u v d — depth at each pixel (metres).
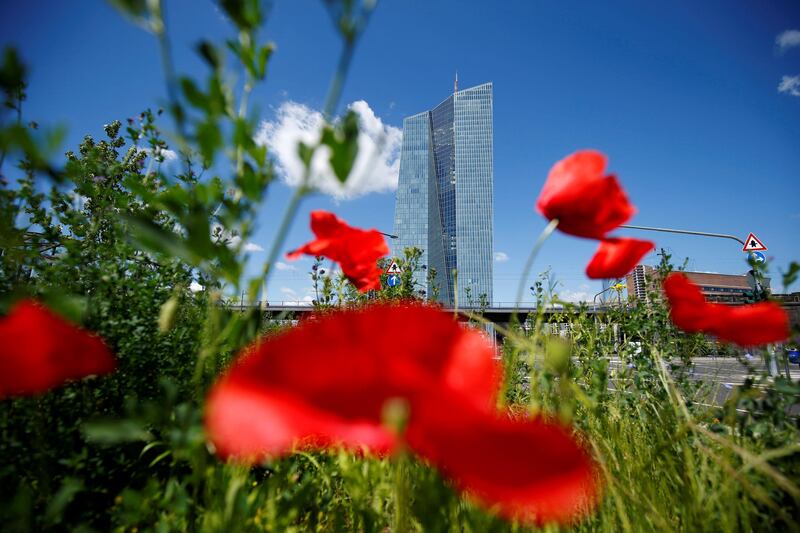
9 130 0.76
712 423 1.79
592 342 2.72
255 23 0.70
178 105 0.68
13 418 1.33
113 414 1.61
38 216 1.96
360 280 1.32
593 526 1.21
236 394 0.32
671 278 1.22
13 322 0.73
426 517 0.85
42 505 1.24
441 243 136.00
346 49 0.62
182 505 1.00
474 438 0.33
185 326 1.93
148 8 0.65
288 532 1.09
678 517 1.29
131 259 1.98
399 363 0.32
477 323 0.99
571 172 0.92
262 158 0.73
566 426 0.86
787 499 1.30
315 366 0.34
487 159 142.50
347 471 1.15
